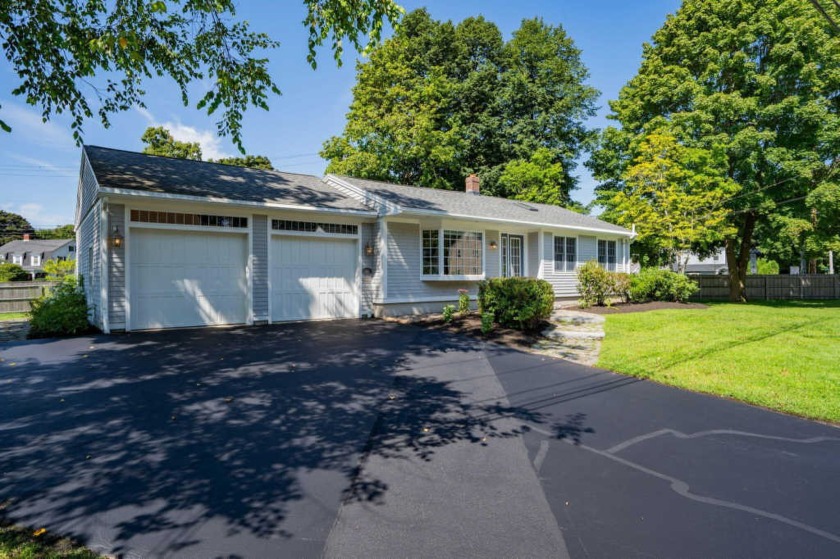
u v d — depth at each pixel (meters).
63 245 49.03
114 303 8.88
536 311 9.78
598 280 13.88
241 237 10.45
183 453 3.61
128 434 3.95
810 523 2.83
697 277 24.47
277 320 10.90
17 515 2.68
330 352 7.57
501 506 2.96
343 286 12.07
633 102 21.89
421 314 12.86
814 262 36.75
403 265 12.73
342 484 3.21
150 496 2.95
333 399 5.13
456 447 3.93
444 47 28.27
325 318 11.70
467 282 14.28
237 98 7.56
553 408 5.07
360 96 25.89
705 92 18.81
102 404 4.70
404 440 4.05
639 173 18.62
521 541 2.57
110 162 10.15
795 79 17.67
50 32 6.82
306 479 3.26
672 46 20.34
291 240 11.16
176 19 7.19
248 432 4.09
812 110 16.59
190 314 9.80
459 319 11.24
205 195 9.38
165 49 7.47
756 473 3.53
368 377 6.10
